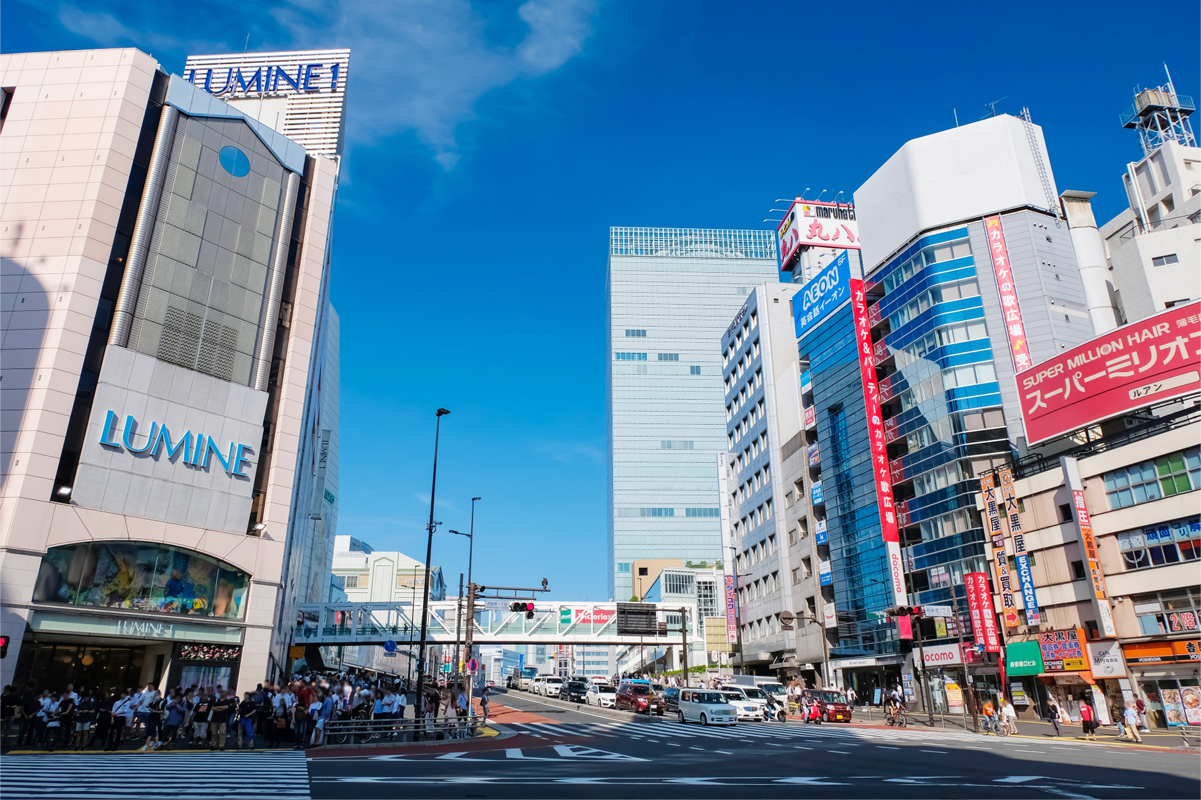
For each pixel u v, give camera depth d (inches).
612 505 6491.1
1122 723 1174.3
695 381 6761.8
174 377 1286.9
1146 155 2517.2
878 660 2112.5
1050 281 2046.0
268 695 972.6
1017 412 1916.8
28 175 1254.9
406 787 518.3
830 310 2596.0
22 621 1042.1
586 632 3112.7
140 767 629.9
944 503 1962.4
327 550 4458.7
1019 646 1604.3
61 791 462.9
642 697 1943.9
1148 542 1343.5
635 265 7091.5
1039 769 654.5
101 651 1234.0
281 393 1467.8
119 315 1235.9
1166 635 1285.7
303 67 4783.5
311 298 1556.3
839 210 3356.3
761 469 3051.2
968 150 2239.2
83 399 1182.3
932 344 2113.7
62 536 1105.4
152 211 1314.0
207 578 1268.5
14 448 1103.0
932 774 619.8
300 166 1585.9
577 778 592.7
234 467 1336.1
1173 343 1390.3
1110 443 1438.2
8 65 1328.7
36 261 1202.0
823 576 2476.6
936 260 2176.4
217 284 1381.6
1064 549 1521.9
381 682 1919.3
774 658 2842.0
